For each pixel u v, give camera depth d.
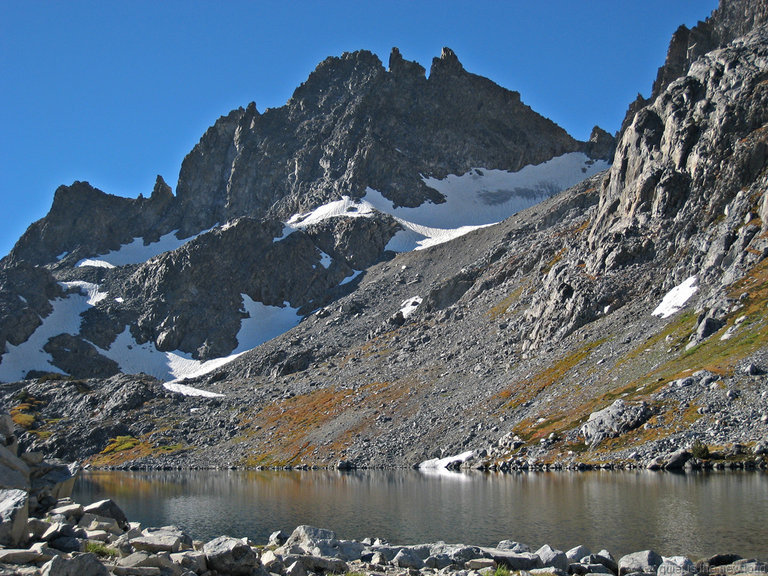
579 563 37.75
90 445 184.50
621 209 173.38
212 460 160.88
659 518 56.47
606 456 95.19
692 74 181.75
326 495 88.06
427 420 137.75
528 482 86.50
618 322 138.75
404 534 57.31
